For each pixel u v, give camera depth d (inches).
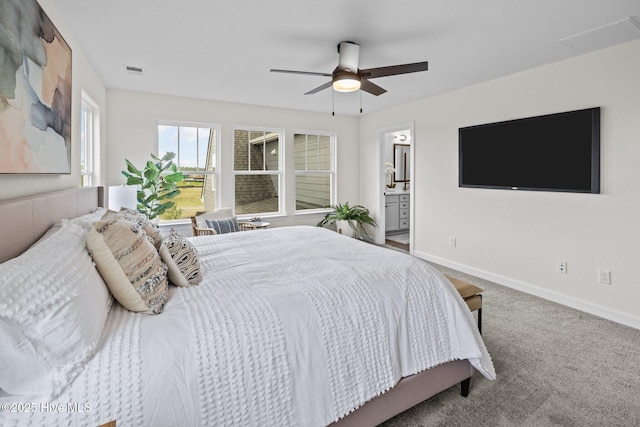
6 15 52.0
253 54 114.0
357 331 55.6
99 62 121.3
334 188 229.0
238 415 42.9
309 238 108.0
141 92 161.5
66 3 80.9
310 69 128.6
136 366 38.9
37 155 64.7
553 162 123.3
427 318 65.0
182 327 45.3
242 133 196.2
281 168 206.8
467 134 155.9
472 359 66.9
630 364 83.7
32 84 62.2
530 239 134.0
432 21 90.5
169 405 38.8
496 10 84.6
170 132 175.0
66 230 54.9
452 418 65.6
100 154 140.3
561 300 124.2
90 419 35.0
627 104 103.8
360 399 53.5
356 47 103.4
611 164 108.2
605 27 93.4
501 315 113.7
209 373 41.9
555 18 88.6
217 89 157.2
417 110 184.2
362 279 65.1
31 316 33.7
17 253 49.1
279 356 47.3
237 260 81.4
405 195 266.2
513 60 120.0
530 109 130.3
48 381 34.6
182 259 62.2
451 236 169.2
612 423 63.9
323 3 81.7
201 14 87.2
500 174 142.9
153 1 80.7
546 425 63.5
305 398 48.3
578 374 79.5
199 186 184.1
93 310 41.1
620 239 107.3
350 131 230.7
